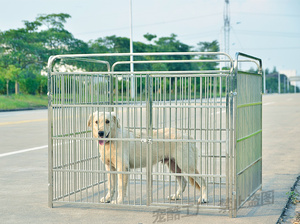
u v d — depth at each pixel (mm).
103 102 6457
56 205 5617
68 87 5656
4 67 37750
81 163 5590
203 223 4773
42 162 8977
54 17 40594
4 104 31797
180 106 5109
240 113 5145
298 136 13211
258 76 6152
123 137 5660
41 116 22422
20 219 5000
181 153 5559
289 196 5988
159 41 57812
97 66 34531
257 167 6129
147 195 5266
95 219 4969
